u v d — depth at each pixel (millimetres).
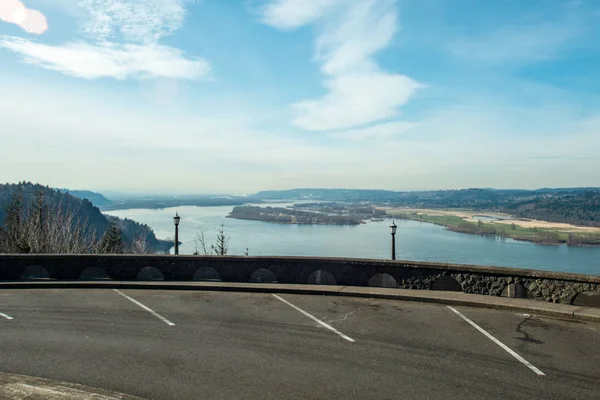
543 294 9867
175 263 12500
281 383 5754
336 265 11781
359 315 9180
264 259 12203
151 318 8992
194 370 6188
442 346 7230
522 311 9367
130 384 5676
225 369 6238
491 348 7133
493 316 9055
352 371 6168
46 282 12117
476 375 6020
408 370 6207
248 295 11102
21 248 22438
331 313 9359
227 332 8031
